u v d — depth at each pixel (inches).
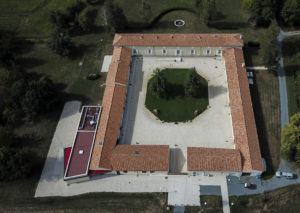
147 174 2824.8
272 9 4047.7
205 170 2667.3
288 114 3196.4
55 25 4431.6
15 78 3494.1
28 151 3009.4
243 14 4562.0
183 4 4854.8
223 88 3518.7
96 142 2945.4
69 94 3656.5
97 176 2854.3
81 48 4281.5
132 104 3462.1
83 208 2652.6
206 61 3865.7
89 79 3809.1
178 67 3828.7
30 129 3331.7
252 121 2994.6
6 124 3358.8
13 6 5152.6
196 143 3036.4
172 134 3132.4
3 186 2859.3
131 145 2930.6
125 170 2748.5
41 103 3292.3
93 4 5054.1
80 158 2854.3
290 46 3927.2
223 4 4793.3
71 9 4574.3
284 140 2672.2
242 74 3440.0
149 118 3304.6
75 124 3339.1
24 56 4244.6
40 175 2918.3
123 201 2667.3
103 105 3307.1
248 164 2650.1
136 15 4766.2
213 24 4439.0
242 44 3705.7
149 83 3668.8
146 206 2618.1
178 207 2591.0
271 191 2625.5
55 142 3193.9
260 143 2970.0
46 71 3993.6
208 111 3297.2
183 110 3341.5
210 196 2630.4
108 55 4126.5
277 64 3479.3
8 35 4365.2
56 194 2768.2
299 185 2650.1
